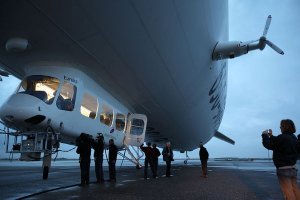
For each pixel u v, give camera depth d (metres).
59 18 9.23
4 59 12.10
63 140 12.76
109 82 13.92
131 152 19.28
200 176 15.07
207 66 17.83
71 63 11.77
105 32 10.40
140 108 18.61
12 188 8.72
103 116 14.53
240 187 9.81
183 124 26.05
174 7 10.94
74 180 11.75
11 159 10.91
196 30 13.52
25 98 10.45
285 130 4.62
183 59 14.62
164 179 12.93
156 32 11.45
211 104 26.89
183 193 8.09
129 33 10.88
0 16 9.01
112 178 11.57
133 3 9.54
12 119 10.27
